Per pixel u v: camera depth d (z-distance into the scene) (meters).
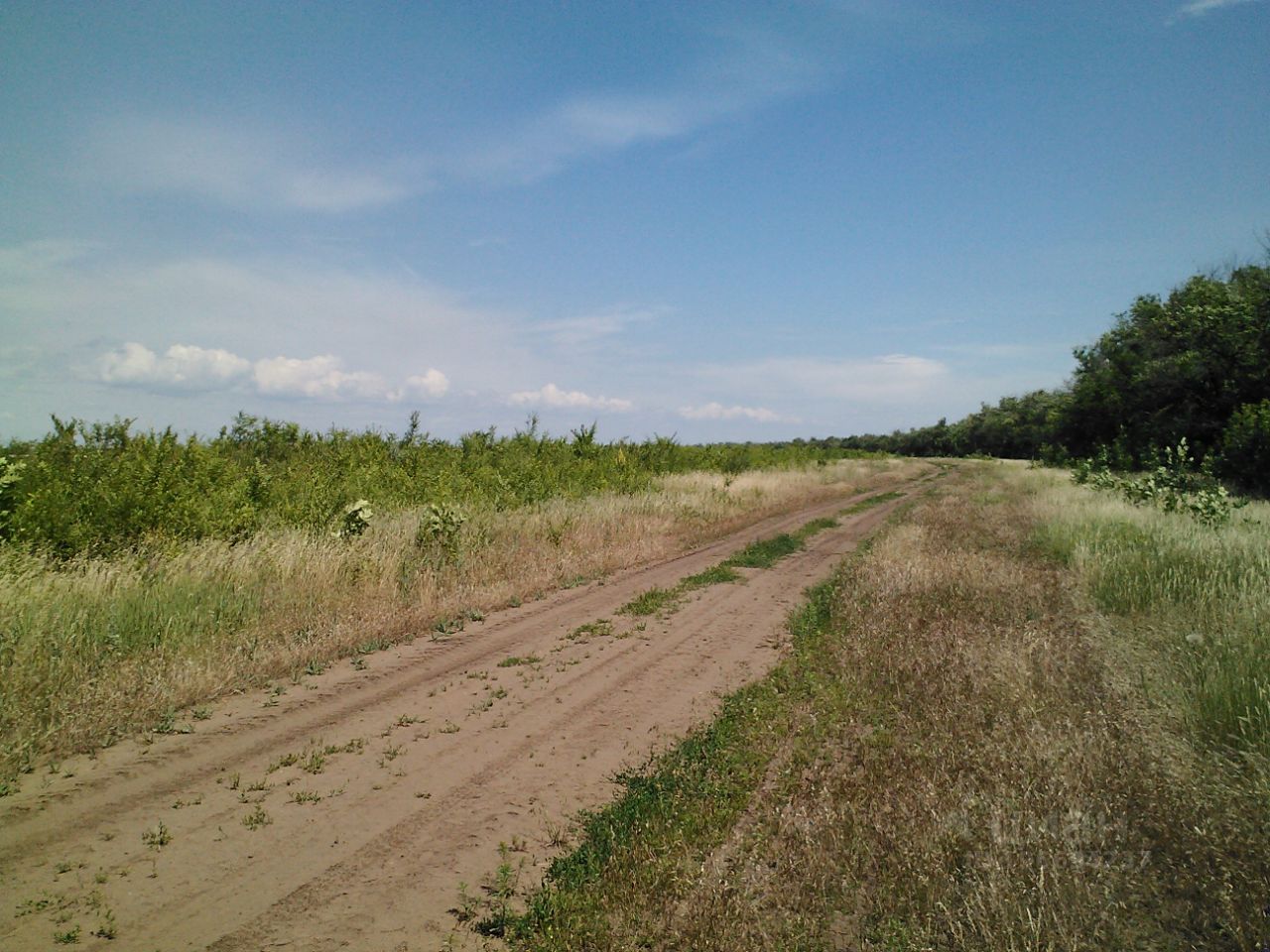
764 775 5.06
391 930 3.48
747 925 3.40
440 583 10.61
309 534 11.25
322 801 4.74
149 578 8.55
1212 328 25.72
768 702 6.42
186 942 3.35
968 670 6.39
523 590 10.84
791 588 11.53
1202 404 26.36
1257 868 3.41
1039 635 7.13
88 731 5.50
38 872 3.87
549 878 3.90
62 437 12.38
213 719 6.07
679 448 31.83
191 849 4.14
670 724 6.09
